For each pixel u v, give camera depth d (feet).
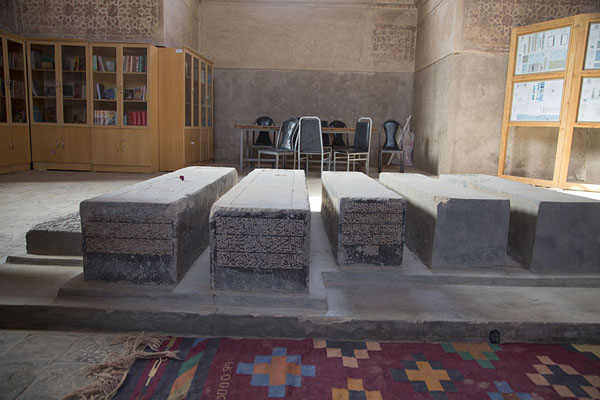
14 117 22.13
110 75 22.89
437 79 25.53
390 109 31.27
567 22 19.20
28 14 24.31
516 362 5.65
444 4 24.34
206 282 6.93
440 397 4.86
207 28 30.53
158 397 4.82
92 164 23.34
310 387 4.99
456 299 6.97
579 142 22.53
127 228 6.67
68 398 4.71
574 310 6.62
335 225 8.20
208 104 28.76
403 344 6.10
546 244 7.76
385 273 7.55
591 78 18.93
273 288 6.61
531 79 20.81
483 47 22.84
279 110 31.30
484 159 23.82
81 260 7.94
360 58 30.76
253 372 5.24
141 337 6.07
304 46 30.66
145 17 23.98
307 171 24.23
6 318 6.42
